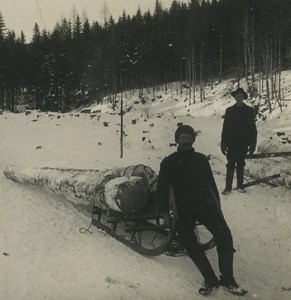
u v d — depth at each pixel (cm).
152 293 379
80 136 1420
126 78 5781
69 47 6184
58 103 5491
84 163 1052
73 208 677
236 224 611
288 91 3309
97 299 364
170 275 426
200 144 1420
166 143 1343
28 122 1622
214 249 512
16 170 833
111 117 1872
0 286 396
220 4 5625
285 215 633
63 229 571
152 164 1062
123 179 511
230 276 377
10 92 5425
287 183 752
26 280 407
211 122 1925
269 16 3812
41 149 1222
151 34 6022
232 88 4084
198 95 4497
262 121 2650
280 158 930
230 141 757
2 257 465
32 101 5975
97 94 5531
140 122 1708
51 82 5431
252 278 430
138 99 4909
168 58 5791
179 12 6706
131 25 6338
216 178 907
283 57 4547
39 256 471
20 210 649
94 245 505
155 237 534
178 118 1911
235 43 5144
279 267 463
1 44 5412
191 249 396
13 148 1229
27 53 5684
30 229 564
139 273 426
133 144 1315
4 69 5184
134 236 494
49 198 724
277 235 561
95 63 5603
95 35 6341
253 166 875
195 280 418
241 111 750
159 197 409
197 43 5122
